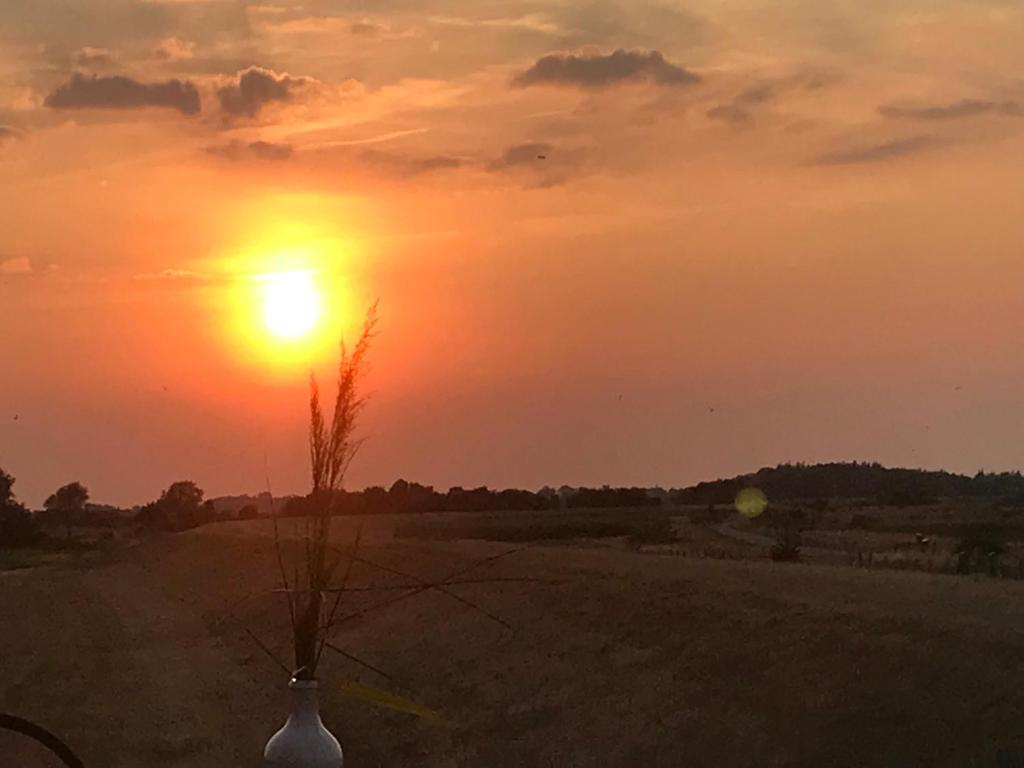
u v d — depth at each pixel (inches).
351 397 246.2
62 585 2404.0
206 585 2164.1
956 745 650.8
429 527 3016.7
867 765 664.4
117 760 842.2
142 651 1400.1
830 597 1028.5
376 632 1274.6
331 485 248.1
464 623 1223.5
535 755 829.8
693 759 752.3
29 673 1273.4
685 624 1014.4
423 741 885.2
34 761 821.9
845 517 3841.0
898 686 732.7
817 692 768.3
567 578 1325.0
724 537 2950.3
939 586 1123.3
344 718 945.5
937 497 5275.6
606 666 973.8
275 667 1189.1
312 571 247.3
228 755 861.2
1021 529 2593.5
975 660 746.2
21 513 4133.9
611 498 4936.0
